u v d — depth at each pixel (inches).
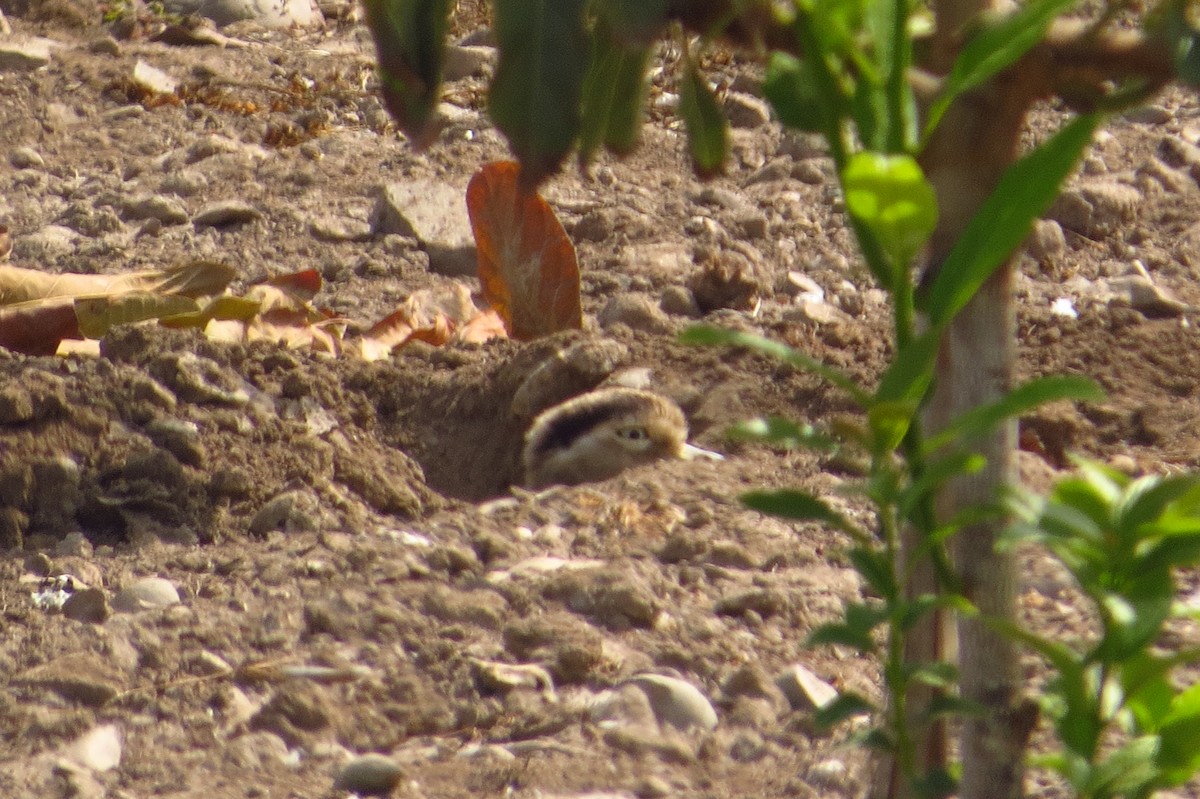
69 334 501.7
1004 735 202.4
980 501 199.0
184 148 736.3
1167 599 177.3
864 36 186.5
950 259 175.3
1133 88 179.5
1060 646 180.5
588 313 588.4
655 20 151.5
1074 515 173.6
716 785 290.2
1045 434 474.3
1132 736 201.6
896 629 187.6
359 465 442.3
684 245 645.3
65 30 883.4
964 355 199.0
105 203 679.1
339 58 858.8
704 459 459.2
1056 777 276.7
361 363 510.3
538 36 153.8
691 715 310.8
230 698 312.7
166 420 431.2
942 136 188.5
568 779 289.3
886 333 570.9
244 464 426.3
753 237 663.8
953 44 191.9
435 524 397.4
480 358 526.0
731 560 380.2
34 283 504.7
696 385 510.6
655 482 429.7
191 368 459.2
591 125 202.2
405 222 653.9
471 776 291.7
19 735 299.6
